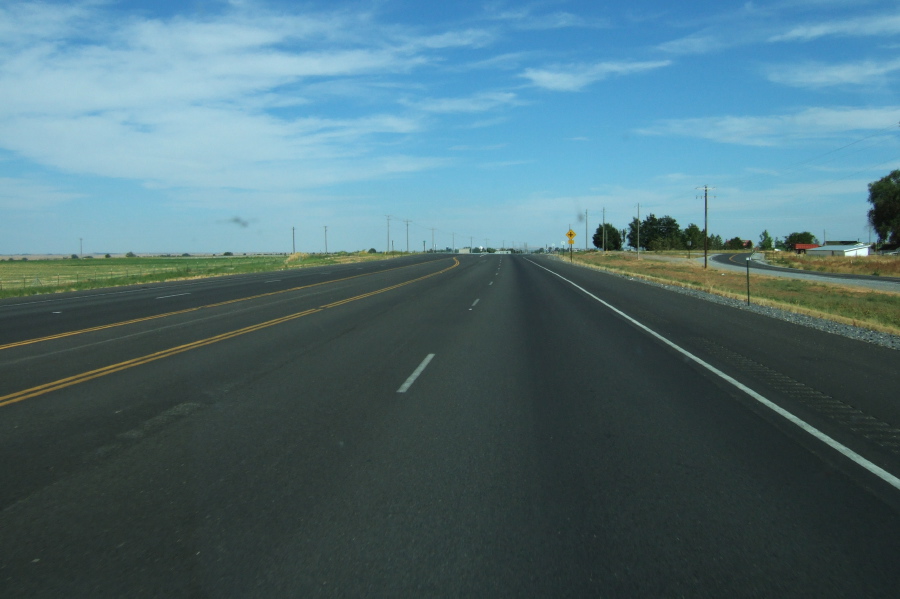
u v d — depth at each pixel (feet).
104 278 155.84
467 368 35.06
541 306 73.10
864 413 25.72
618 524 15.01
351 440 21.57
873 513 15.71
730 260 344.69
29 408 25.94
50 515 15.53
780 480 17.95
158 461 19.42
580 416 24.93
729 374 33.91
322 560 13.29
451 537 14.29
